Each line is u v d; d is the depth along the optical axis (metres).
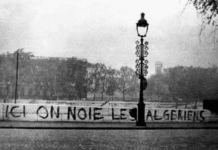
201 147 11.49
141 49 20.55
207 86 164.12
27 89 190.38
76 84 194.88
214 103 25.52
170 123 23.34
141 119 20.64
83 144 12.02
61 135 15.19
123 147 11.30
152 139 13.95
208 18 8.04
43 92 190.38
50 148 10.69
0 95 187.75
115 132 17.27
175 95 186.50
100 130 18.42
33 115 22.70
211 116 24.64
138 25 20.50
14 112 22.64
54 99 189.88
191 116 24.39
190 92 173.62
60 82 192.88
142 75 20.83
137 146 11.60
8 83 191.50
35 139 13.21
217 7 7.87
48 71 194.75
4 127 18.09
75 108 23.03
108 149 10.75
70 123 21.78
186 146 11.72
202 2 8.02
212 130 19.16
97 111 23.22
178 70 191.50
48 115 22.83
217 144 12.41
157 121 24.09
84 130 18.28
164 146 11.66
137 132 17.38
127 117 23.39
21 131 16.64
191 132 17.66
